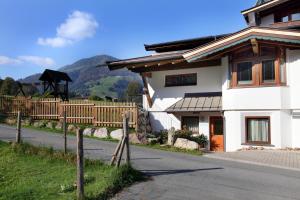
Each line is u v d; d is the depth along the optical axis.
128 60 24.00
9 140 16.27
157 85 24.70
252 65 20.03
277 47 19.27
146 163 13.83
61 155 13.03
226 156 16.97
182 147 19.42
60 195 9.09
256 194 9.62
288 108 19.17
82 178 8.62
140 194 9.41
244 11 23.61
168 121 23.98
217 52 20.59
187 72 23.53
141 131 22.81
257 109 19.77
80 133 8.66
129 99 38.47
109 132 21.84
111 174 10.42
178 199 9.03
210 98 22.31
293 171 13.23
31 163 12.52
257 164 14.77
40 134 20.64
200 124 22.64
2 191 9.48
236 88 20.44
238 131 20.36
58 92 39.81
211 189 10.04
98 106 23.77
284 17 22.95
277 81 19.28
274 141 19.36
